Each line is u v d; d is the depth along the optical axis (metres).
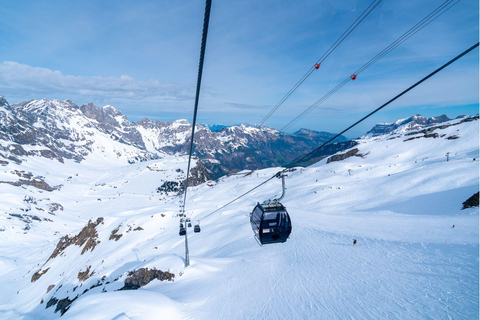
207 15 5.57
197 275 43.75
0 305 100.56
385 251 42.25
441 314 22.97
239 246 64.50
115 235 115.12
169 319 28.09
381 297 27.62
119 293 32.47
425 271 32.16
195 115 10.67
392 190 114.31
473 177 100.19
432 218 66.56
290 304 29.06
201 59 6.76
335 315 25.59
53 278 108.44
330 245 50.12
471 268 30.73
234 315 28.44
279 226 19.17
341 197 123.00
